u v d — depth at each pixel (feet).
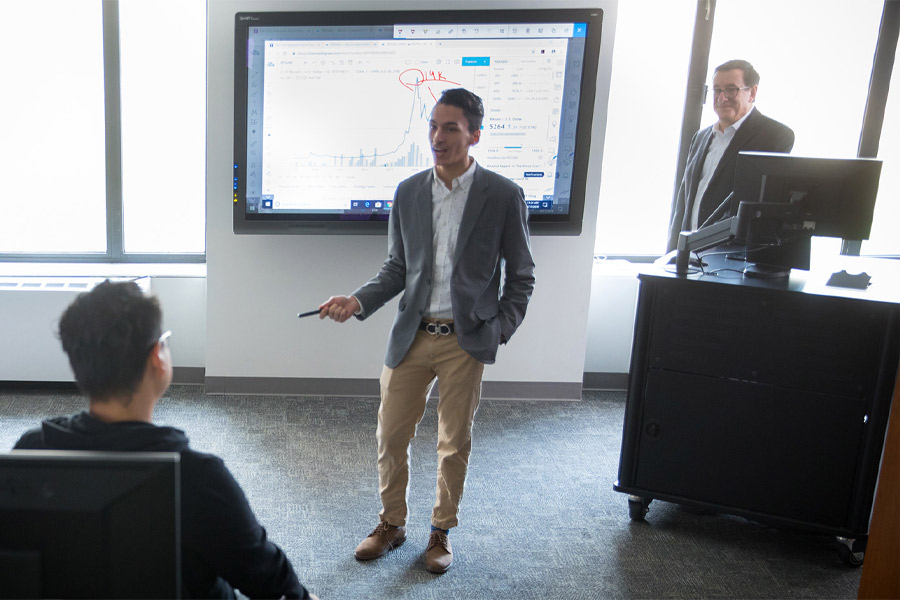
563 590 8.29
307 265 12.99
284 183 12.29
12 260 13.64
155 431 3.72
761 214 9.06
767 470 9.09
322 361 13.32
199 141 13.53
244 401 13.09
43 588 2.97
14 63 12.84
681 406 9.29
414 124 12.16
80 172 13.46
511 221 8.15
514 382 13.56
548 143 12.23
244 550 3.98
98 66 13.00
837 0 13.58
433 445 11.67
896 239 14.87
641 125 13.97
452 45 11.91
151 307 3.82
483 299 8.13
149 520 2.97
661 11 13.46
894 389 8.01
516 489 10.48
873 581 7.93
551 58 11.91
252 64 11.85
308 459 11.07
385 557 8.76
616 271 14.10
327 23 11.76
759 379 8.94
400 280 8.55
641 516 9.76
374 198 12.41
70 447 3.66
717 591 8.39
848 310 8.50
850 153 14.29
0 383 13.14
